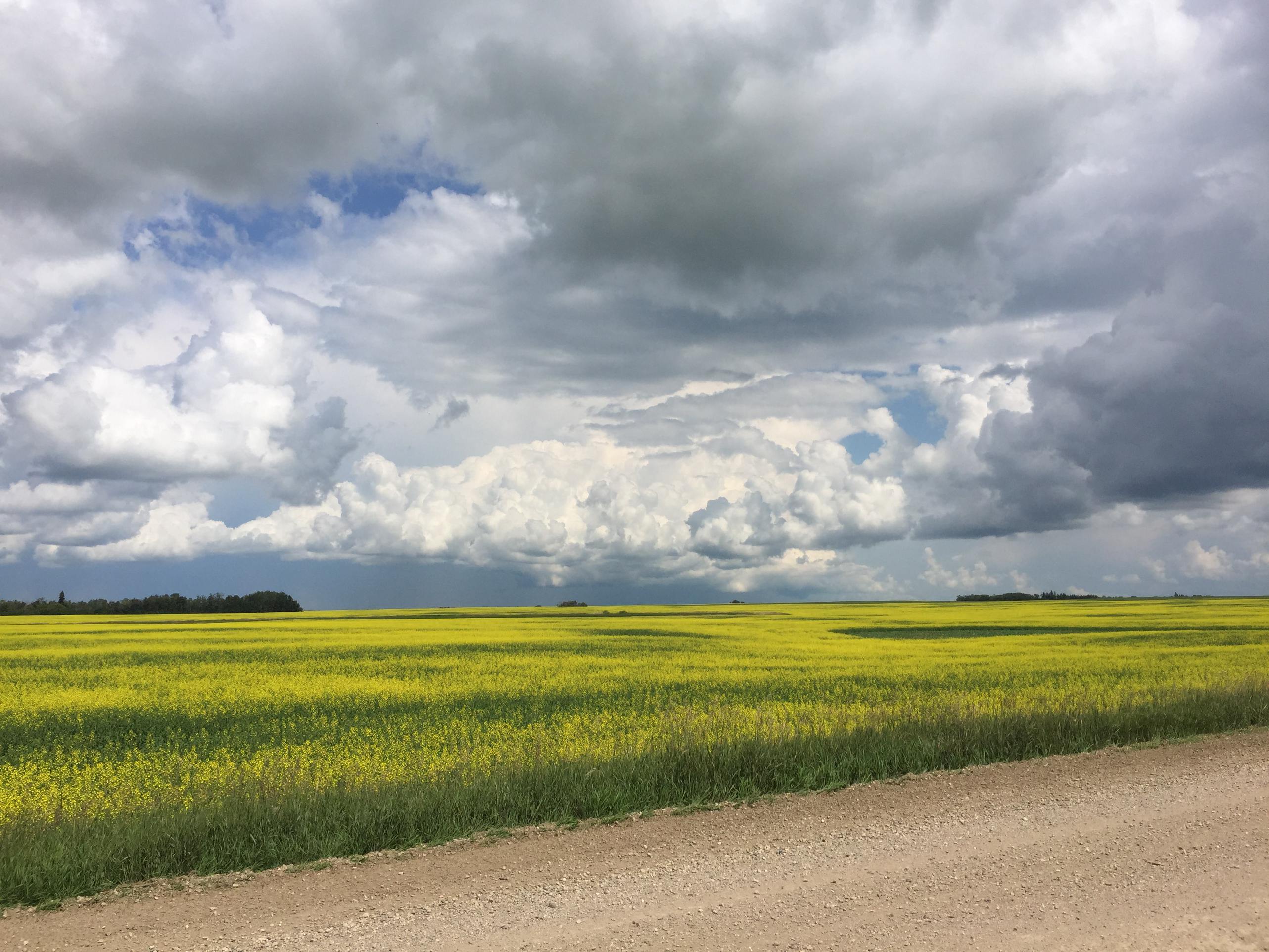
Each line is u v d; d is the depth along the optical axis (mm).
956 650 33938
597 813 9352
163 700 21547
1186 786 9883
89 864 7359
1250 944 5590
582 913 6445
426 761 11906
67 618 83062
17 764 14789
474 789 9477
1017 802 9438
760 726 12359
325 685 23766
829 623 61406
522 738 14961
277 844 8039
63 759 15188
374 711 19625
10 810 9984
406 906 6680
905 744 11945
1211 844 7609
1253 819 8367
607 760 10875
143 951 5918
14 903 6875
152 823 8258
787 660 29547
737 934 5945
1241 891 6473
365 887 7176
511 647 37875
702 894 6801
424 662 29938
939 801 9602
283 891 7113
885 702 18047
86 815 8961
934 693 19984
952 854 7602
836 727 12812
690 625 58656
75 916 6621
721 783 10188
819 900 6562
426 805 8891
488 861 7809
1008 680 22688
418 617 80188
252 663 30391
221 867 7711
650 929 6086
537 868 7566
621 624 60812
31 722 18766
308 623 62219
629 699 20766
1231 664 25875
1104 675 23250
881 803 9594
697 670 26547
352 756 13625
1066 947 5562
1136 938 5680
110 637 45281
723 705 19266
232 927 6340
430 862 7820
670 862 7648
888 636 48156
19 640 43031
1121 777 10469
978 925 5961
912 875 7066
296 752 14102
